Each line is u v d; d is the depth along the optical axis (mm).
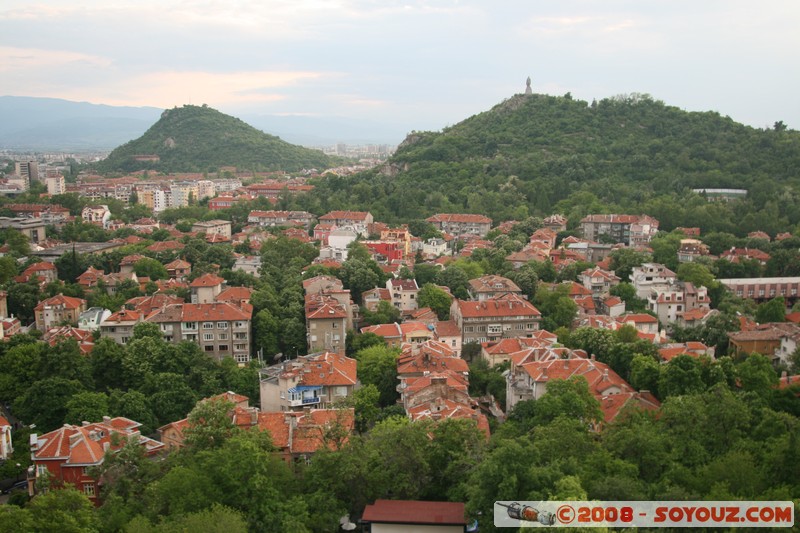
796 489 95250
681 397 127625
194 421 125312
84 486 121062
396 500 109812
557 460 103438
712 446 113188
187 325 199625
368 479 111938
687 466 108500
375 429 131250
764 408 124562
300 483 114438
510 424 139125
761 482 99250
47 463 121250
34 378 169500
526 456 99500
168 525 92875
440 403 149125
